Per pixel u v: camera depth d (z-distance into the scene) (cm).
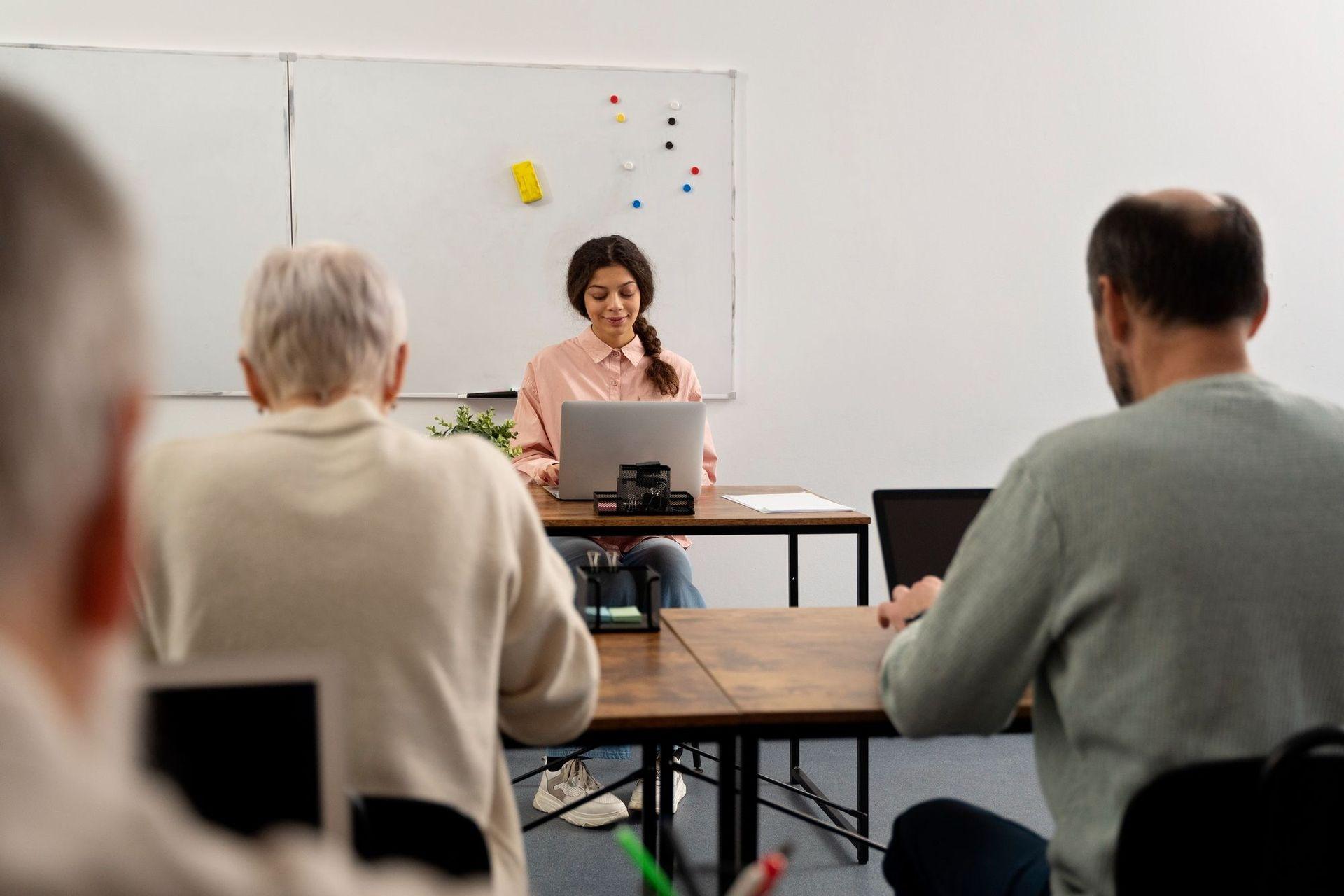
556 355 349
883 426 432
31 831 23
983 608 111
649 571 184
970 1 426
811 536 433
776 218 420
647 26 408
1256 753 102
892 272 429
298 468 108
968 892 132
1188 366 114
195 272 387
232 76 385
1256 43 444
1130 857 101
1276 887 94
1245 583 104
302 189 391
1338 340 458
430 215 399
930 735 122
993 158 431
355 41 391
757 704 143
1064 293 439
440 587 107
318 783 62
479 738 110
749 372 423
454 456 115
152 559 106
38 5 373
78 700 28
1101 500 106
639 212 411
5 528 26
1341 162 452
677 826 284
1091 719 107
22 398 26
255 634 103
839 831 261
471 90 398
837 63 420
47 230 27
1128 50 437
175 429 388
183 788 61
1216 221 114
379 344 119
